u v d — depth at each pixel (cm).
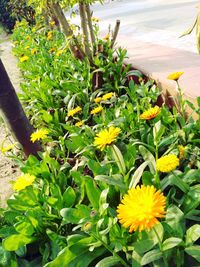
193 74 84
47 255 47
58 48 148
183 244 40
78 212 46
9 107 62
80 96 98
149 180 48
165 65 98
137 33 189
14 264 47
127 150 60
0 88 60
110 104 97
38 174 58
